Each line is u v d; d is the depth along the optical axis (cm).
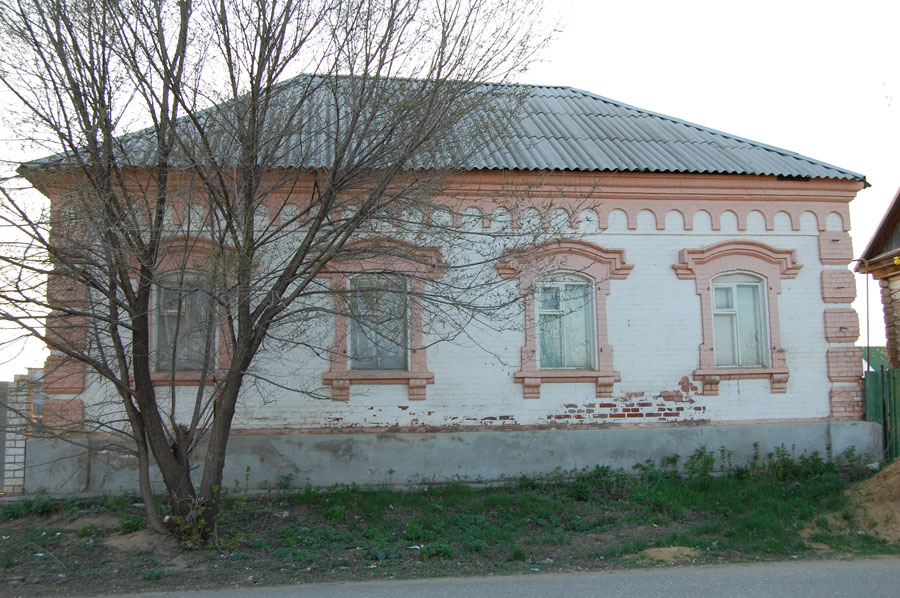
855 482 1060
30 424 772
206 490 776
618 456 1096
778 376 1145
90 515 904
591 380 1109
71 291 759
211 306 749
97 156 734
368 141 783
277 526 868
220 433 784
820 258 1180
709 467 1092
